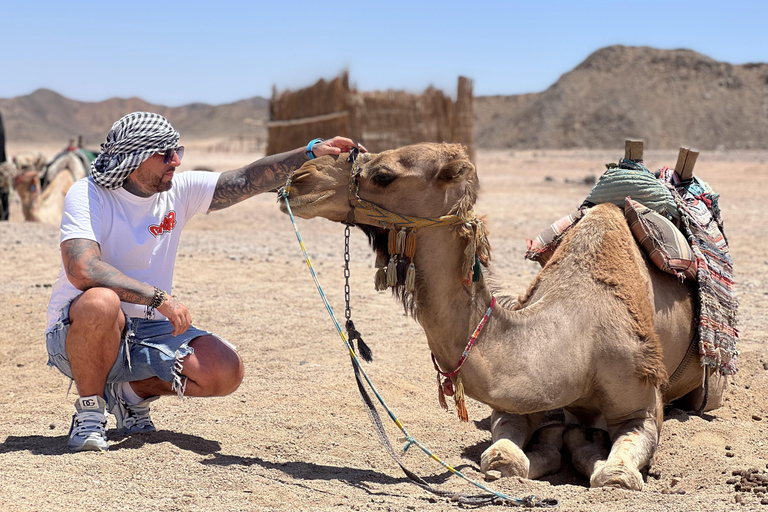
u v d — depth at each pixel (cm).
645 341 464
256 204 2230
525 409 439
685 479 466
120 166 450
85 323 444
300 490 414
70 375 474
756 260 1262
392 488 432
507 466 439
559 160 6569
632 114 15475
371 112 2783
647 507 381
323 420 547
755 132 15112
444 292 430
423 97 2888
